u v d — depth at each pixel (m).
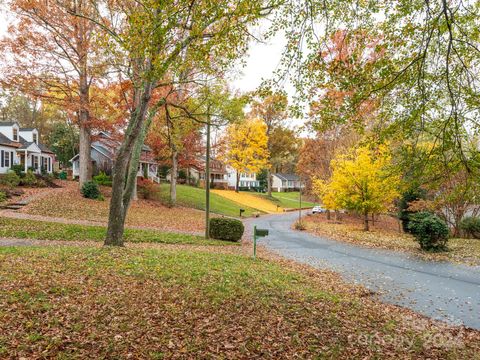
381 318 7.25
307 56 6.50
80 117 26.53
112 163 37.44
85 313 5.79
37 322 5.26
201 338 5.37
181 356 4.80
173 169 33.16
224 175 71.94
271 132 57.00
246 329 5.84
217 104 15.30
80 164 27.53
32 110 54.94
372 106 7.25
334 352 5.33
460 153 6.20
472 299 9.12
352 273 12.03
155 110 12.96
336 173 23.42
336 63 6.48
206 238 18.56
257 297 7.42
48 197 24.20
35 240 14.36
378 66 6.29
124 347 4.88
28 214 19.47
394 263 13.72
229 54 7.55
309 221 33.94
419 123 6.69
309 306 7.26
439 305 8.64
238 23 6.47
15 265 8.21
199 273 8.95
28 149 34.44
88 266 8.61
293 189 88.75
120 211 12.02
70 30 22.08
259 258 13.45
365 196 23.00
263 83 7.04
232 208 40.41
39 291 6.45
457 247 16.67
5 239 14.05
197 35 6.38
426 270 12.50
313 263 13.63
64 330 5.15
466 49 6.16
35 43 20.91
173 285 7.73
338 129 32.31
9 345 4.57
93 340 4.98
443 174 6.68
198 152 33.88
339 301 8.02
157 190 35.81
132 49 6.61
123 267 8.75
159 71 6.87
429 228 16.23
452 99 5.87
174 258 10.73
